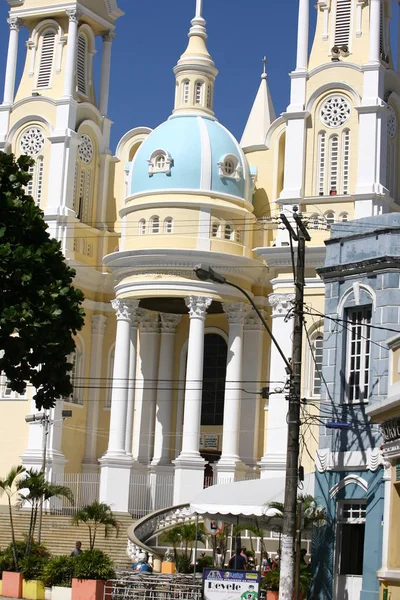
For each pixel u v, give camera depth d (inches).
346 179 2566.4
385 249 1638.8
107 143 2918.3
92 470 2773.1
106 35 2952.8
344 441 1640.0
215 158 2642.7
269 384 2508.6
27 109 2849.4
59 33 2878.9
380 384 1596.9
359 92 2568.9
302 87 2605.8
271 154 2763.3
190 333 2564.0
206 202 2603.3
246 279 2635.3
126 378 2615.7
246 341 2679.6
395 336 1589.6
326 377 1680.6
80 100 2878.9
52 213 2753.4
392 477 1510.8
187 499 2519.7
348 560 1625.2
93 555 1784.0
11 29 2908.5
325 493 1654.8
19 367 1647.4
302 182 2573.8
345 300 1678.2
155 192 2620.6
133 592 1731.1
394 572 1466.5
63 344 1646.2
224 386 2733.8
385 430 1519.4
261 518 1818.4
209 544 2269.9
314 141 2591.0
